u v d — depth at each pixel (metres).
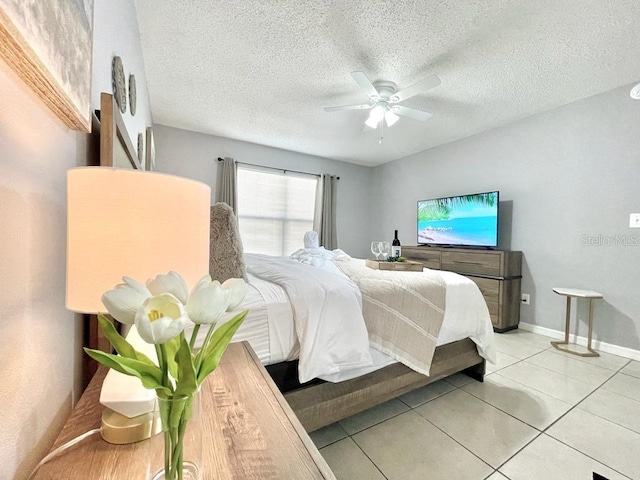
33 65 0.40
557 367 2.28
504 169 3.45
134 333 0.74
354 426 1.54
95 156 0.85
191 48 2.17
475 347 2.01
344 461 1.30
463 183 3.94
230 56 2.26
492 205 3.37
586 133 2.78
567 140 2.91
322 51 2.17
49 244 0.53
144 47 2.16
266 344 1.19
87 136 0.78
